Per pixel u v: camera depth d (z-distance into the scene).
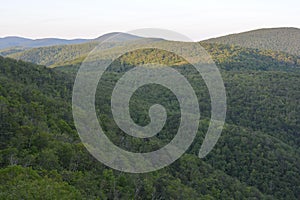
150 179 44.19
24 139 39.22
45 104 55.38
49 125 47.62
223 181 58.50
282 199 65.38
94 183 36.66
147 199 40.66
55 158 36.81
